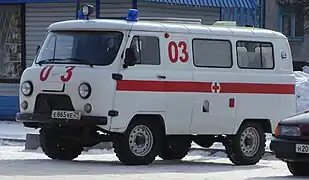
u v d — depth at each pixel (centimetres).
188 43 2883
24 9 5131
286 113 3155
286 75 3167
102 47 2742
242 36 3052
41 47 2886
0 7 5216
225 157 3450
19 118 2834
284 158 2559
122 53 2711
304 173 2634
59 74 2734
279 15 7662
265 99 3089
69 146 2975
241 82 3017
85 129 2789
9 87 5206
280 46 3170
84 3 4881
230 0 5128
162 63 2805
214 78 2938
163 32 2820
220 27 3009
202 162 3153
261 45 3109
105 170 2594
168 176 2466
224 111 2967
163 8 4841
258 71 3080
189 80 2861
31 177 2359
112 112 2670
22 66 5147
